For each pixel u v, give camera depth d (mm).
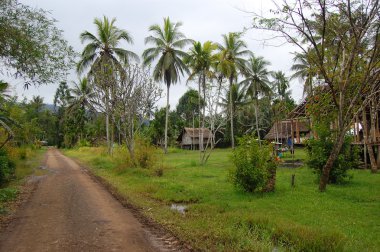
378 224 8367
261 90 48750
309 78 16484
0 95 18500
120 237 7660
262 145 13367
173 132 65500
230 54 38281
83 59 34625
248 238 7113
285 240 7090
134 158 21422
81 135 67750
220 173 19781
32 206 11242
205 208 10328
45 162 33438
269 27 11883
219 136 64750
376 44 11477
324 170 12742
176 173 20016
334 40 12766
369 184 14094
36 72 11133
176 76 39969
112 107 22469
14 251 6824
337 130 13844
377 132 21000
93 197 12789
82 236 7738
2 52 10500
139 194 13148
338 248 6387
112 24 35156
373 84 13422
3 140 22906
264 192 12750
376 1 11070
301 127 41375
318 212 9648
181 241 7301
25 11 10562
